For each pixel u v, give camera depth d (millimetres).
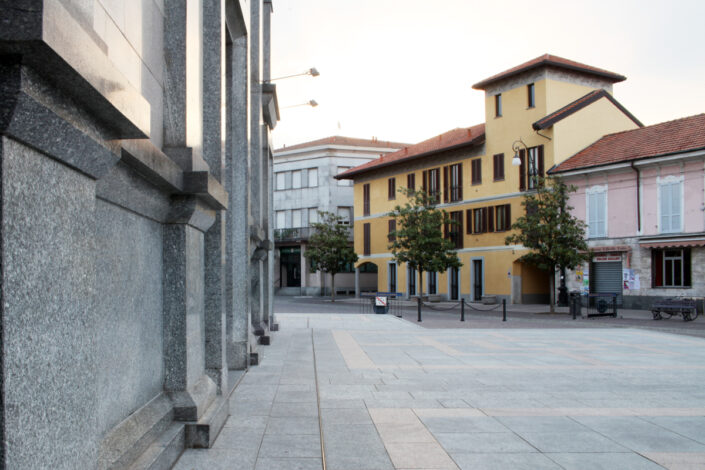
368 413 6219
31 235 2031
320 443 4961
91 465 2590
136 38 4043
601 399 7031
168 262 4648
